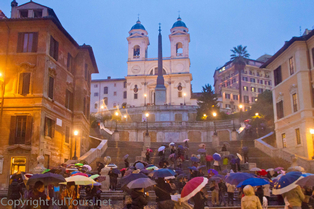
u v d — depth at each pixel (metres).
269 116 58.81
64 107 29.00
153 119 68.06
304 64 29.77
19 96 24.56
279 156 29.92
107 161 23.19
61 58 28.80
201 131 52.62
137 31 95.69
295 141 30.39
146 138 36.78
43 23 25.61
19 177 13.81
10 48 25.61
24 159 23.81
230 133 50.16
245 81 109.75
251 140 39.62
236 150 33.12
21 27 25.91
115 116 66.25
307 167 25.45
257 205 8.37
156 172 10.80
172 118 68.06
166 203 10.29
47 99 25.30
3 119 24.31
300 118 29.39
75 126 31.22
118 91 100.25
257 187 13.14
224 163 25.20
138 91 90.38
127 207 11.94
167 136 52.31
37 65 25.12
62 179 10.64
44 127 24.75
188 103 87.44
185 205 10.84
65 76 29.73
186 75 88.69
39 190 9.97
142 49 93.56
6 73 25.20
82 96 32.12
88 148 35.84
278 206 13.47
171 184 16.05
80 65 32.62
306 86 29.33
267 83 114.88
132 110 71.75
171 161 26.97
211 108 65.25
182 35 92.50
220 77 121.00
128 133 52.38
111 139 44.41
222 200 15.70
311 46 29.45
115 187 19.75
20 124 24.34
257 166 27.69
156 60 92.19
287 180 9.35
